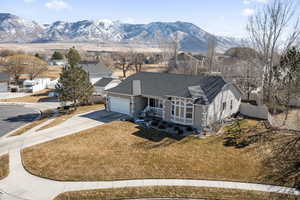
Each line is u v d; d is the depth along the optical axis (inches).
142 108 1132.5
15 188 503.5
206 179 540.7
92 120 1031.6
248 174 561.9
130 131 871.7
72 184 519.2
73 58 1712.6
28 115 1170.6
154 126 931.3
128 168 588.7
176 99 944.9
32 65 2368.4
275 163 615.2
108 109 1199.6
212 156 658.8
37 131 885.2
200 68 2482.8
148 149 706.8
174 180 536.7
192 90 949.2
